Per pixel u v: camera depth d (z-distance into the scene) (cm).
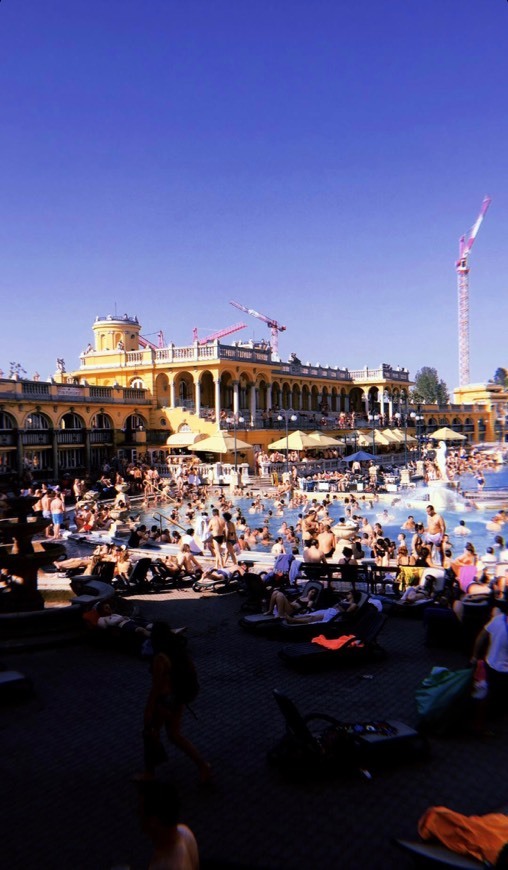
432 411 9906
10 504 1227
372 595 1437
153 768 667
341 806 636
